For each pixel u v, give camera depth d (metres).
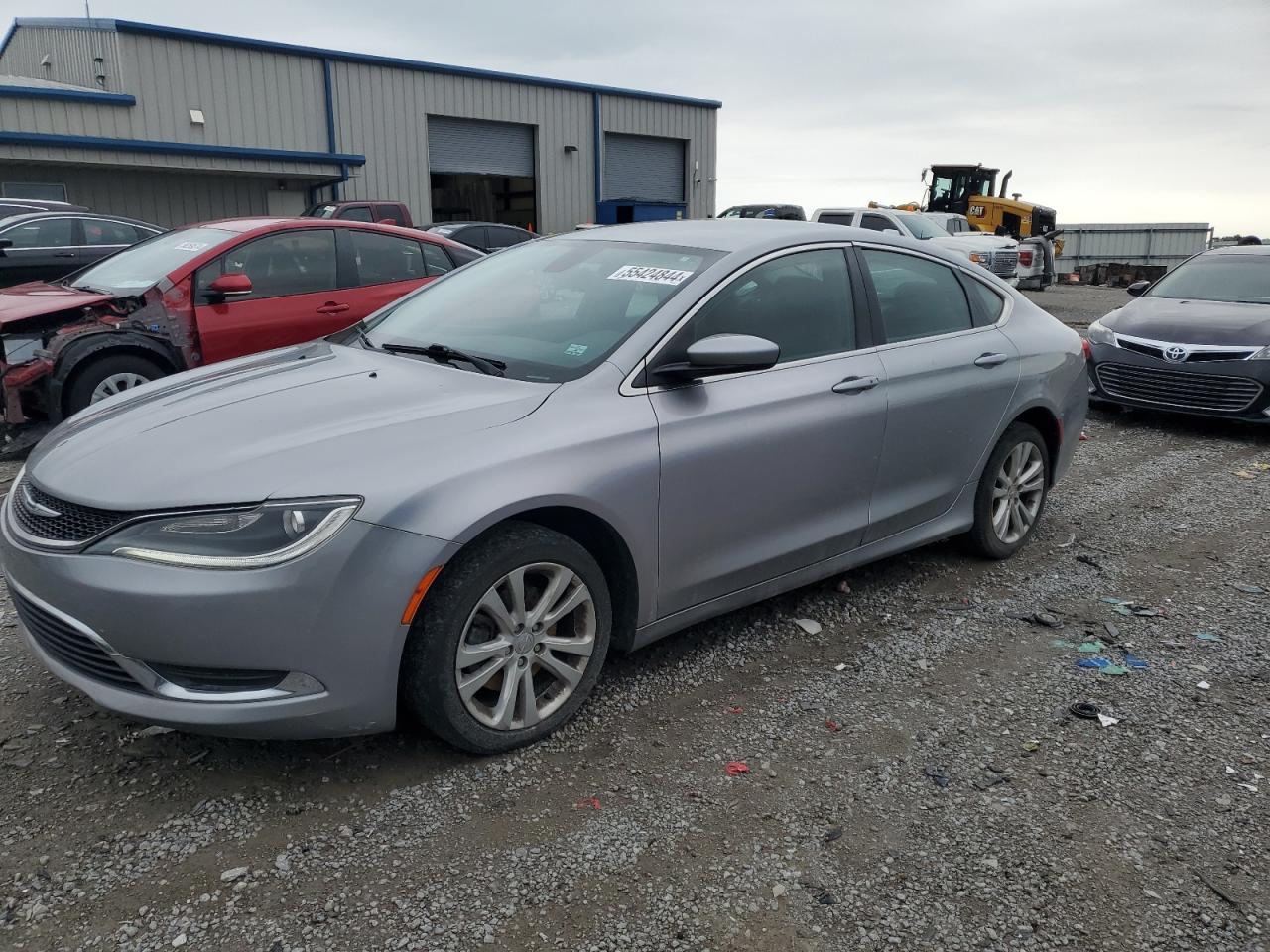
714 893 2.43
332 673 2.64
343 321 7.19
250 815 2.70
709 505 3.38
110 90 21.34
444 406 3.01
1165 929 2.33
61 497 2.73
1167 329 8.18
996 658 3.77
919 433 4.11
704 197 33.06
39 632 2.88
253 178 22.66
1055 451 4.98
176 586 2.51
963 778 2.95
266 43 22.72
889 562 4.78
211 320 6.69
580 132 29.12
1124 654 3.83
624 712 3.30
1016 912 2.38
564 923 2.32
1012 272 19.72
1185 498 6.07
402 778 2.88
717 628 3.99
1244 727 3.27
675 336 3.35
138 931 2.26
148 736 3.08
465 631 2.82
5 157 18.56
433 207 27.91
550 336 3.46
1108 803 2.83
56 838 2.58
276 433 2.85
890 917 2.36
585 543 3.23
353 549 2.59
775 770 2.98
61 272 12.23
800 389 3.64
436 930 2.29
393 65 24.91
